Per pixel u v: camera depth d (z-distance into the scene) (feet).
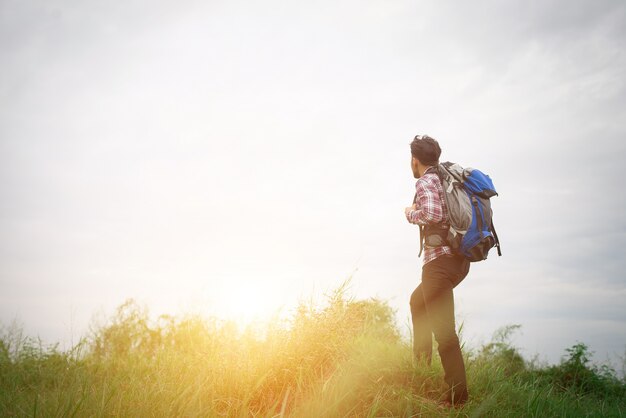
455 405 13.17
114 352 19.70
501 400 14.69
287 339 15.11
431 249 14.30
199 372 14.32
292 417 11.91
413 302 15.40
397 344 17.31
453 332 13.75
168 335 19.69
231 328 16.52
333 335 15.21
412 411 12.80
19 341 18.99
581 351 24.26
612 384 23.17
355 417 12.42
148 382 13.74
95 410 11.64
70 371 17.04
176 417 11.59
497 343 19.56
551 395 16.42
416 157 15.10
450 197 13.79
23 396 14.47
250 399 13.23
